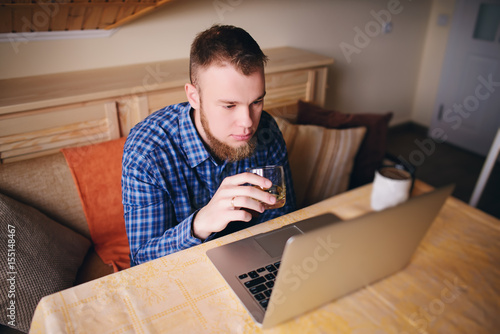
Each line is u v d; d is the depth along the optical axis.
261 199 0.83
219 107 0.93
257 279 0.76
